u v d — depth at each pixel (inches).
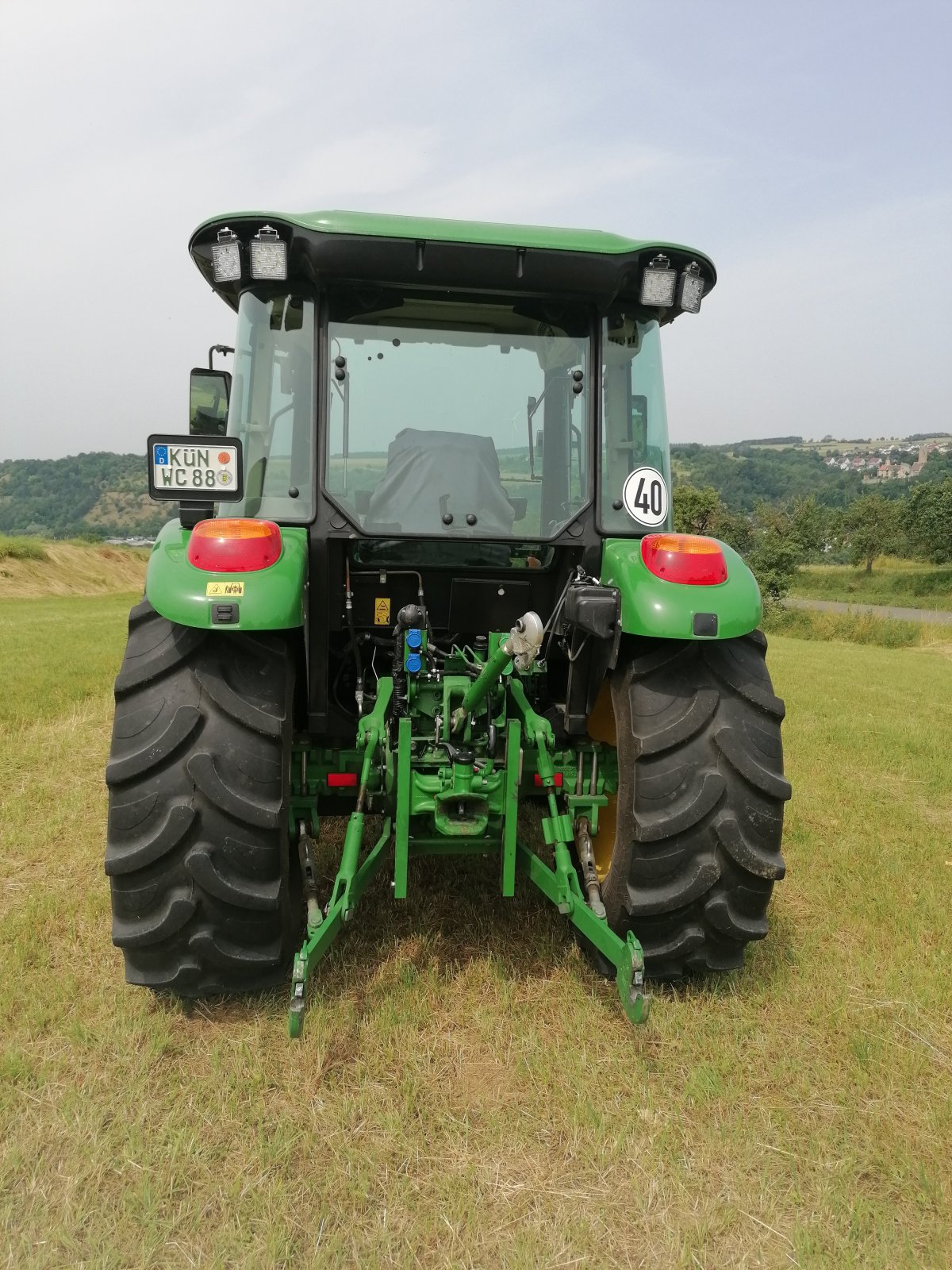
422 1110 87.1
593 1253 71.6
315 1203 75.5
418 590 116.0
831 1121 88.0
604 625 97.3
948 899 144.3
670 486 117.3
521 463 113.3
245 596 92.1
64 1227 72.0
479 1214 74.9
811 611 1374.3
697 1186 79.0
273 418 109.3
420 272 103.1
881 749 269.6
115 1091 89.0
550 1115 87.4
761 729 102.4
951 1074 96.0
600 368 112.5
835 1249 72.8
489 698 105.3
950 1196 78.5
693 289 109.0
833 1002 109.2
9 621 700.0
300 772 118.1
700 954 104.6
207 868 93.2
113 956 116.6
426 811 103.3
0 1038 97.8
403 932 124.8
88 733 250.1
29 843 157.8
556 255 103.3
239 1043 95.9
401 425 111.0
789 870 156.8
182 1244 71.3
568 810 117.4
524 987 110.8
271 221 101.7
